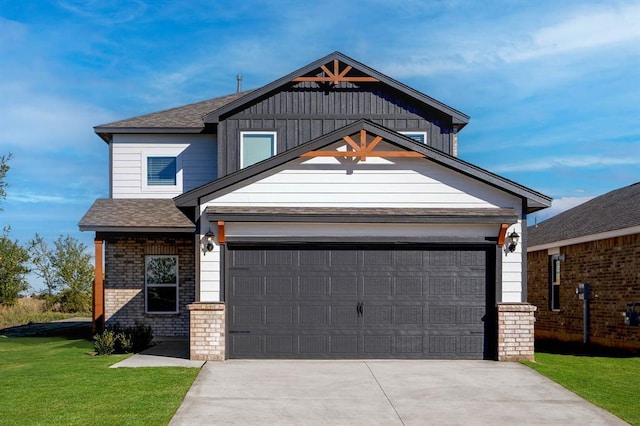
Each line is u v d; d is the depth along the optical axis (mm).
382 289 13664
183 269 18250
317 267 13656
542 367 12812
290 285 13609
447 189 13844
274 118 18016
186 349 15445
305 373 11953
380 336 13594
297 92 18109
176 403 9562
